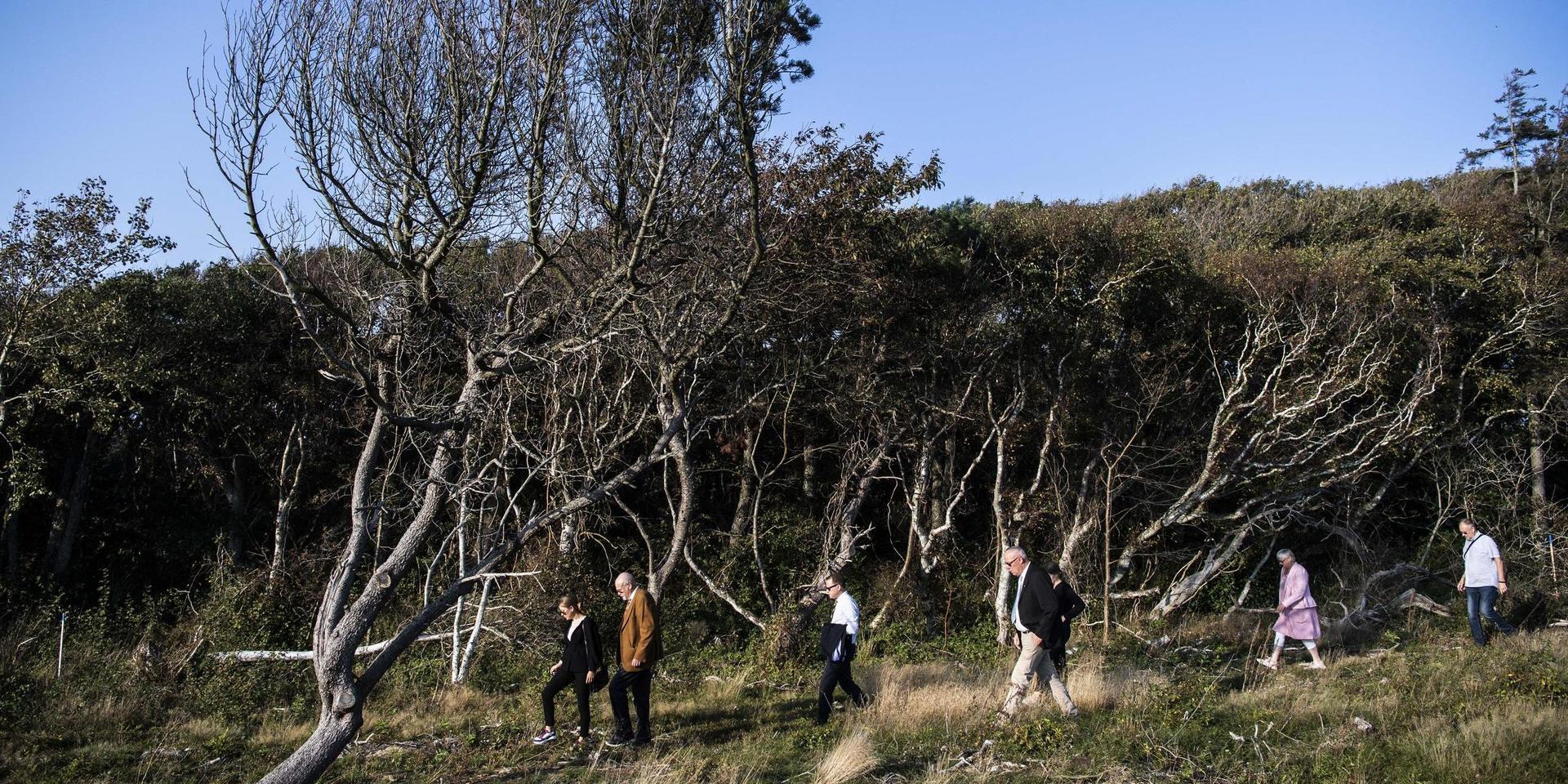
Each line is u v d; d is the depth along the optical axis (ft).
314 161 24.73
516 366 32.17
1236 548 50.98
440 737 31.73
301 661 41.55
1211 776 23.41
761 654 45.73
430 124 26.30
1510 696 26.89
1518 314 57.82
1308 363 53.57
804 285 47.88
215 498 58.95
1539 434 56.18
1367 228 86.69
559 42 26.81
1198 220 99.25
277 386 56.34
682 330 36.86
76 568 55.11
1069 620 29.81
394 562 24.03
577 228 30.94
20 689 35.29
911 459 58.75
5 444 54.49
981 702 31.40
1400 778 21.40
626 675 28.91
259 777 27.76
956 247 55.16
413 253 26.71
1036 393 56.34
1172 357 55.52
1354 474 50.16
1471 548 38.88
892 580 54.80
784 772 26.16
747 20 28.22
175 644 45.03
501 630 45.14
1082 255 55.52
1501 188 87.97
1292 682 34.19
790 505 61.77
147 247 49.57
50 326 48.52
